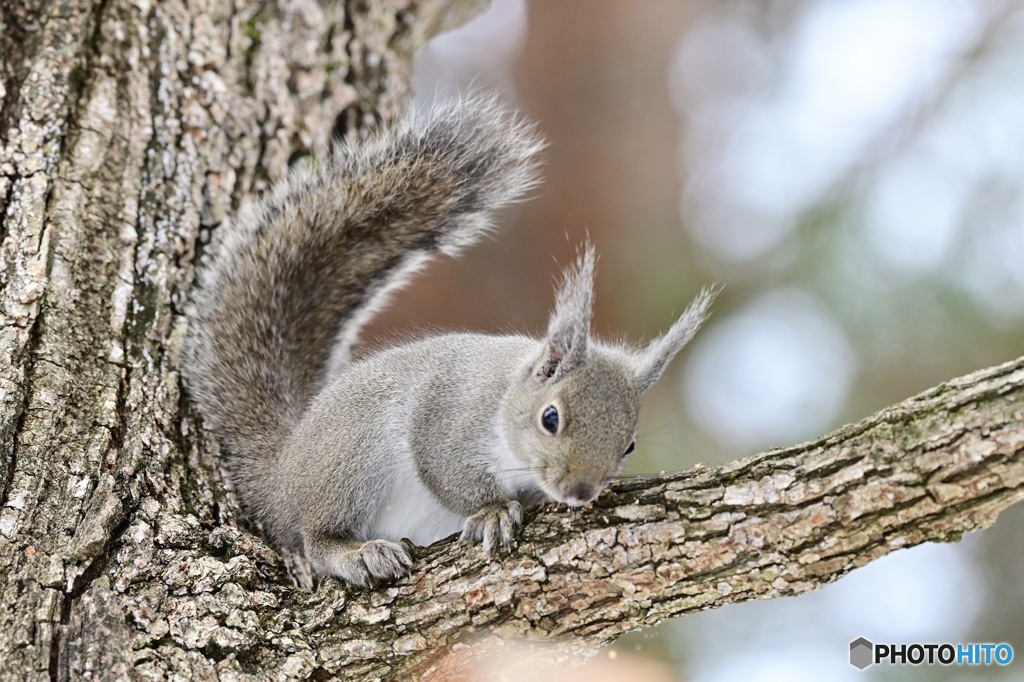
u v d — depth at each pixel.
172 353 9.45
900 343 14.00
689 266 16.08
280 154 11.34
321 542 9.50
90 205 9.66
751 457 7.82
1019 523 14.46
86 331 8.96
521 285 16.06
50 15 10.46
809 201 15.22
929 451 7.18
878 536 7.30
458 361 10.47
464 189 11.20
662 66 17.75
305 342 11.27
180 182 10.47
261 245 10.88
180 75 11.06
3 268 8.94
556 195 16.83
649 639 13.42
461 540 8.29
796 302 14.80
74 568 7.45
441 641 7.74
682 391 15.48
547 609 7.72
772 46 18.08
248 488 9.77
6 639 7.04
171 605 7.57
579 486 8.08
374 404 10.04
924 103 15.37
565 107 17.64
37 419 8.13
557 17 17.88
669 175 17.17
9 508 7.61
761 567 7.48
